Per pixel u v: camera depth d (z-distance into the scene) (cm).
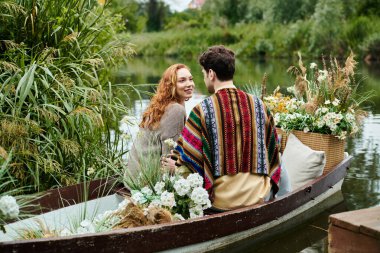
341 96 471
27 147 403
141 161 366
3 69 444
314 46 2428
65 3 482
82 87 434
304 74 503
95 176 440
